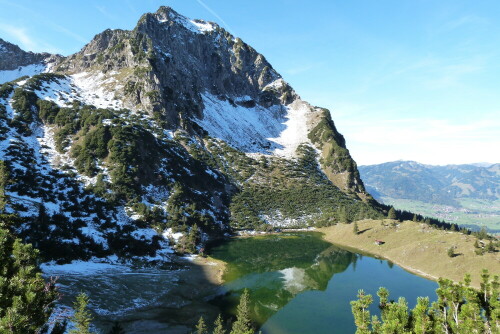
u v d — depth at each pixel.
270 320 62.22
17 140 122.19
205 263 95.19
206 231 125.12
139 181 122.88
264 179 190.00
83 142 131.25
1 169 86.12
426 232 120.88
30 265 17.67
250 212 155.50
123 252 89.31
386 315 19.25
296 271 94.75
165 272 83.44
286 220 159.38
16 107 144.12
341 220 155.12
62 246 79.69
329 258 110.38
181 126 195.75
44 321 16.00
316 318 63.78
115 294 64.56
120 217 104.75
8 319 12.36
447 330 18.34
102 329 50.78
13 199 84.56
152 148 144.50
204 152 186.00
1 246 17.44
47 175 109.44
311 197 179.75
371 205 191.50
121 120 152.00
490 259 91.25
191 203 132.12
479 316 17.86
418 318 18.14
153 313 59.75
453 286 19.42
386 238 127.12
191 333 53.50
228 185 173.25
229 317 61.84
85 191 108.38
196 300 68.56
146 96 189.12
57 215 89.69
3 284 14.35
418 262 102.50
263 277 87.69
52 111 151.62
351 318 64.25
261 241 129.12
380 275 93.50
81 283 66.56
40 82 175.88
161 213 115.62
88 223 94.62
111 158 125.88
